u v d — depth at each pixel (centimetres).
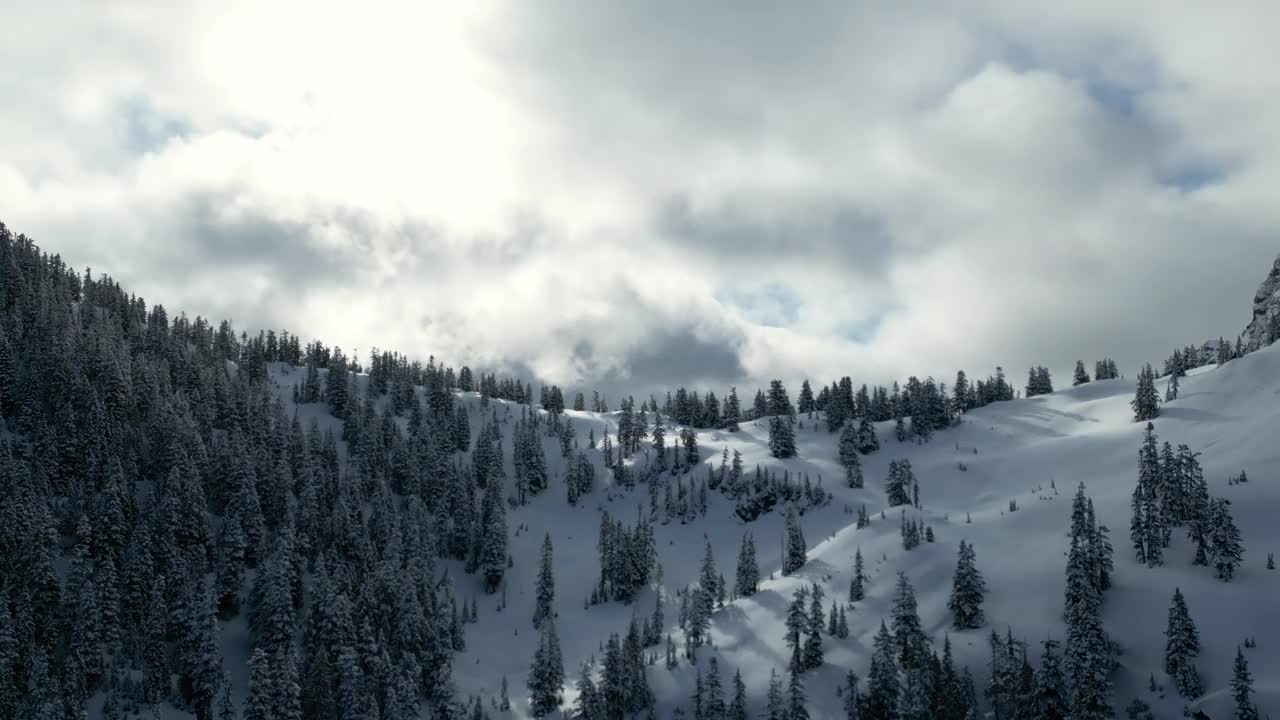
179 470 16525
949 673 12012
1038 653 12650
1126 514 16088
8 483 14175
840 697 13225
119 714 12375
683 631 16525
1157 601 13238
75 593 13088
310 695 13300
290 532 16200
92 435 16312
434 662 15625
